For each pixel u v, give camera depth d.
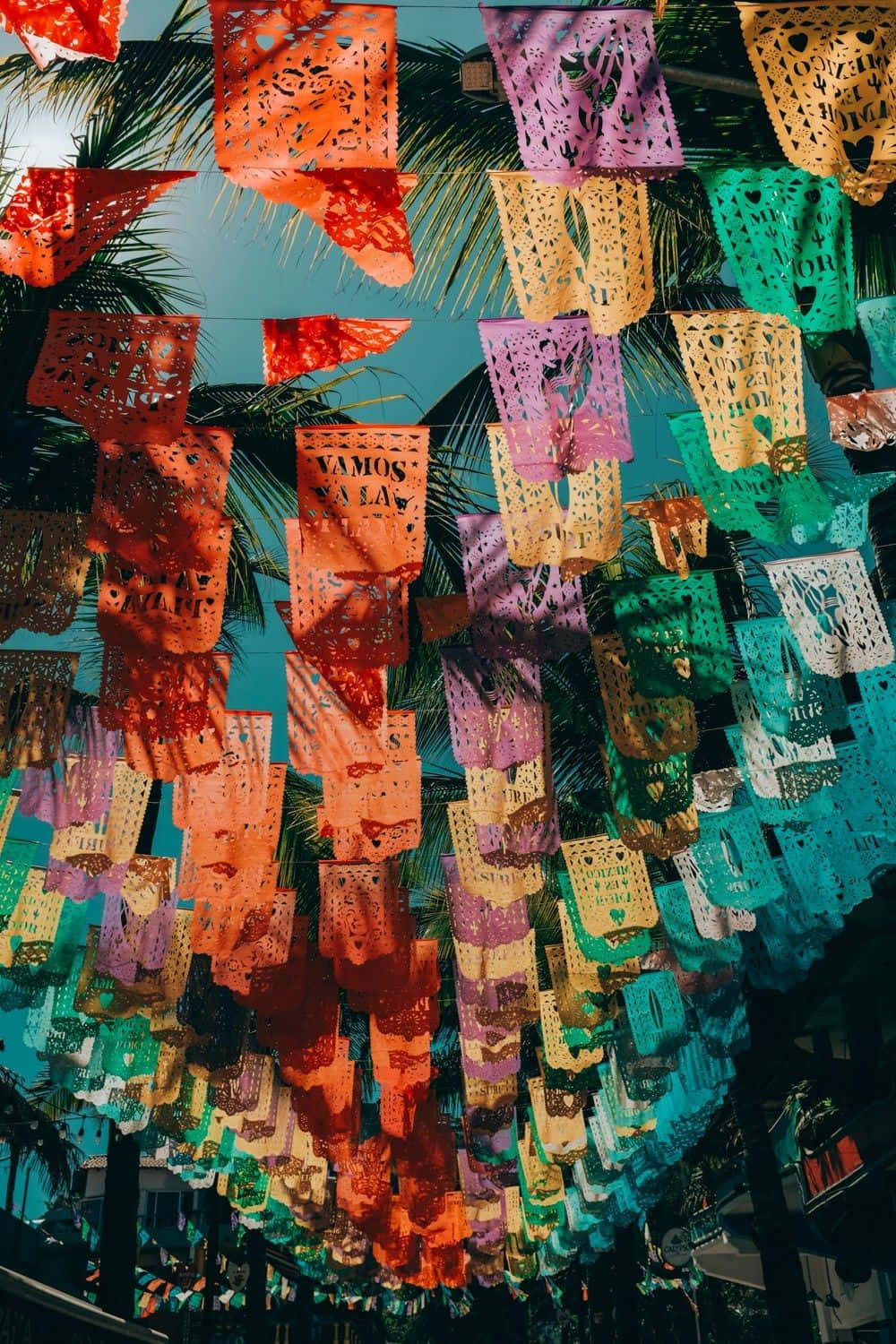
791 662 5.26
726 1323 24.94
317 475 4.09
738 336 3.87
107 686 4.44
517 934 6.98
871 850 6.16
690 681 5.06
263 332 3.98
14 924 6.30
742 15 3.31
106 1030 8.27
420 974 8.14
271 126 3.26
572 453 3.77
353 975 6.94
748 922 6.52
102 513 4.12
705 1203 20.09
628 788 5.34
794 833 6.29
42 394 3.78
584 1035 8.75
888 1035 10.42
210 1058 8.59
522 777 5.61
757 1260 18.83
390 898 7.04
